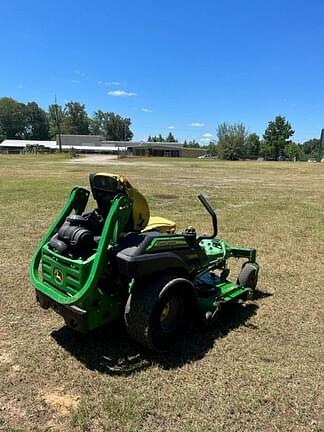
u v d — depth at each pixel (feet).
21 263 20.06
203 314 12.95
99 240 11.41
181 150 317.42
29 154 241.76
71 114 449.48
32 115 449.48
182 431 8.86
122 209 11.36
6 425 8.94
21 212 33.71
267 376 10.94
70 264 11.02
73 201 13.20
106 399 9.78
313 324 14.21
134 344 12.39
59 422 9.06
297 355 12.12
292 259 21.99
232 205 40.78
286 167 132.05
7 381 10.49
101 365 11.27
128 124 489.67
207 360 11.66
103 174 11.84
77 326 10.94
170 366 11.28
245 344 12.64
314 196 49.88
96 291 10.95
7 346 12.23
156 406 9.61
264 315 14.80
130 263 10.77
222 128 286.05
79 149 330.95
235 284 15.47
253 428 9.05
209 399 9.92
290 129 351.67
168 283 11.37
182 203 41.09
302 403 9.93
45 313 14.48
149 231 13.15
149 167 113.50
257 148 350.64
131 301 11.25
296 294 16.98
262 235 27.40
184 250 12.64
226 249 15.75
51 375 10.78
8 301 15.46
